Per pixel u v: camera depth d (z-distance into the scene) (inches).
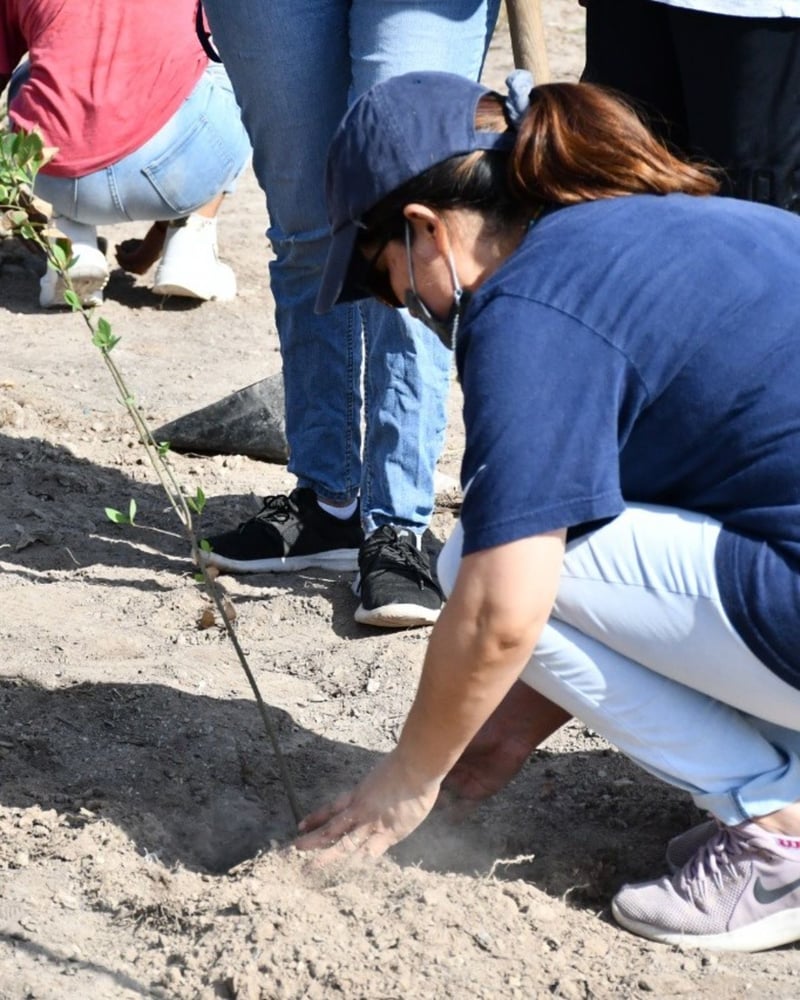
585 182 110.9
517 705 141.1
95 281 301.4
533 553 106.0
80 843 138.3
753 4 166.6
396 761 120.8
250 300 320.5
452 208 110.8
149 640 182.2
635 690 120.1
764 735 126.6
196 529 215.6
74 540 210.5
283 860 128.0
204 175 296.4
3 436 243.0
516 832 141.9
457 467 237.6
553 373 105.3
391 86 112.8
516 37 189.3
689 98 178.9
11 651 176.1
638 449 113.2
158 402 264.4
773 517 112.0
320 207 183.3
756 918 123.3
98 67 282.0
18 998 117.4
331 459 201.8
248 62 177.5
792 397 109.3
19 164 135.6
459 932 122.1
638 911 125.6
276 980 115.6
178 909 127.1
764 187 180.7
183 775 153.3
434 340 184.2
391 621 184.5
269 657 180.1
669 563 114.4
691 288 108.3
